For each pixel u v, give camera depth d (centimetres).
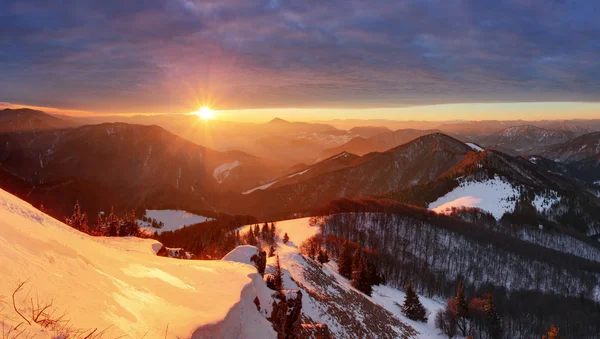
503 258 12162
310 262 5784
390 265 9706
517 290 10425
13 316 511
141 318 816
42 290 645
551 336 6103
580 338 7900
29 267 705
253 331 1412
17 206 1168
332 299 4259
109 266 1070
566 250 15412
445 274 10888
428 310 7662
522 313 8606
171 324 880
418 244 12438
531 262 12081
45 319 545
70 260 877
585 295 10425
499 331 7144
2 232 780
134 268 1209
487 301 7262
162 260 1688
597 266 12781
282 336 1864
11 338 454
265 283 2245
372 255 9912
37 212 1287
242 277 1767
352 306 4566
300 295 2225
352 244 10231
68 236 1159
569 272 11681
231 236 9925
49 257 815
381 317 4981
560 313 8769
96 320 657
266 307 1928
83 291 752
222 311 1152
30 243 818
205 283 1457
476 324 7019
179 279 1370
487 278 11094
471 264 11669
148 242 2309
